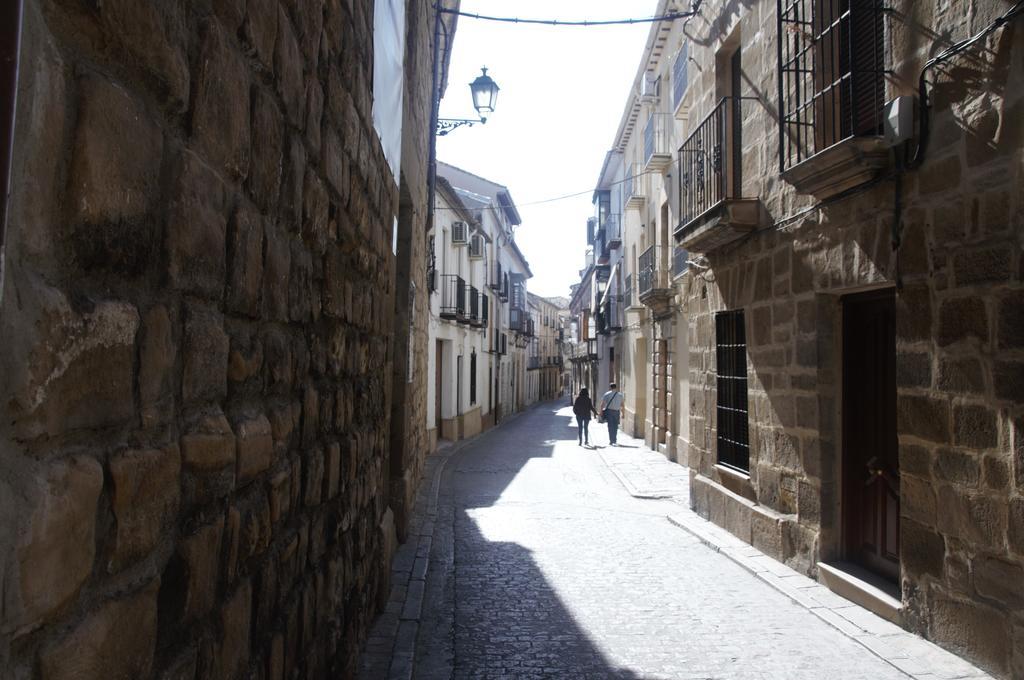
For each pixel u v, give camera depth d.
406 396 7.52
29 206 0.90
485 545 7.50
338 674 3.17
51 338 0.94
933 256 4.29
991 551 3.83
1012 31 3.69
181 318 1.42
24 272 0.90
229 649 1.68
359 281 3.71
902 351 4.57
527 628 4.95
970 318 3.99
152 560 1.29
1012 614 3.68
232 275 1.70
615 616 5.19
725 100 7.40
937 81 4.27
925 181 4.37
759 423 6.86
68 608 1.01
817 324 5.75
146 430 1.27
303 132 2.35
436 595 5.63
